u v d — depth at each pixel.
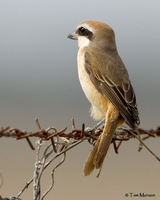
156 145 17.39
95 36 11.19
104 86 10.27
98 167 8.80
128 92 10.15
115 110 9.83
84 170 8.78
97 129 9.98
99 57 10.77
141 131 9.09
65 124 20.75
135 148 17.64
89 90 10.58
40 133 7.68
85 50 10.98
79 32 11.68
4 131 7.30
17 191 13.39
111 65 10.62
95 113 10.97
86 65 10.66
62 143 8.13
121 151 17.25
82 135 8.39
